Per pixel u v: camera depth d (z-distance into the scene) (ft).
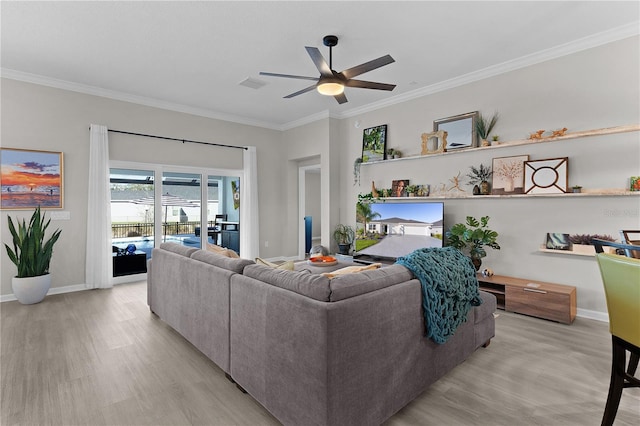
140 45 11.21
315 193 31.30
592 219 10.95
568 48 11.21
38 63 12.58
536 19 9.70
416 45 11.25
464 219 14.16
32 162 13.71
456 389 6.91
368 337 5.25
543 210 11.99
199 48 11.45
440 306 6.54
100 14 9.37
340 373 4.85
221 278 7.23
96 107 15.28
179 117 17.90
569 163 11.36
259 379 6.09
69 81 14.37
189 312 8.66
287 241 22.43
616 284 5.16
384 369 5.56
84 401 6.46
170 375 7.47
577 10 9.25
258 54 11.90
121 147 16.03
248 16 9.50
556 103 11.62
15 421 5.87
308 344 4.98
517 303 11.51
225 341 7.16
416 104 15.81
